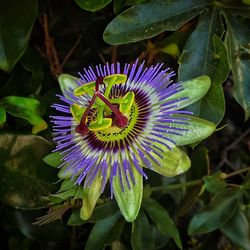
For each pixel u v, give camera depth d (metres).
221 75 0.23
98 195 0.22
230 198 0.28
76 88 0.23
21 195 0.25
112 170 0.22
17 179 0.25
